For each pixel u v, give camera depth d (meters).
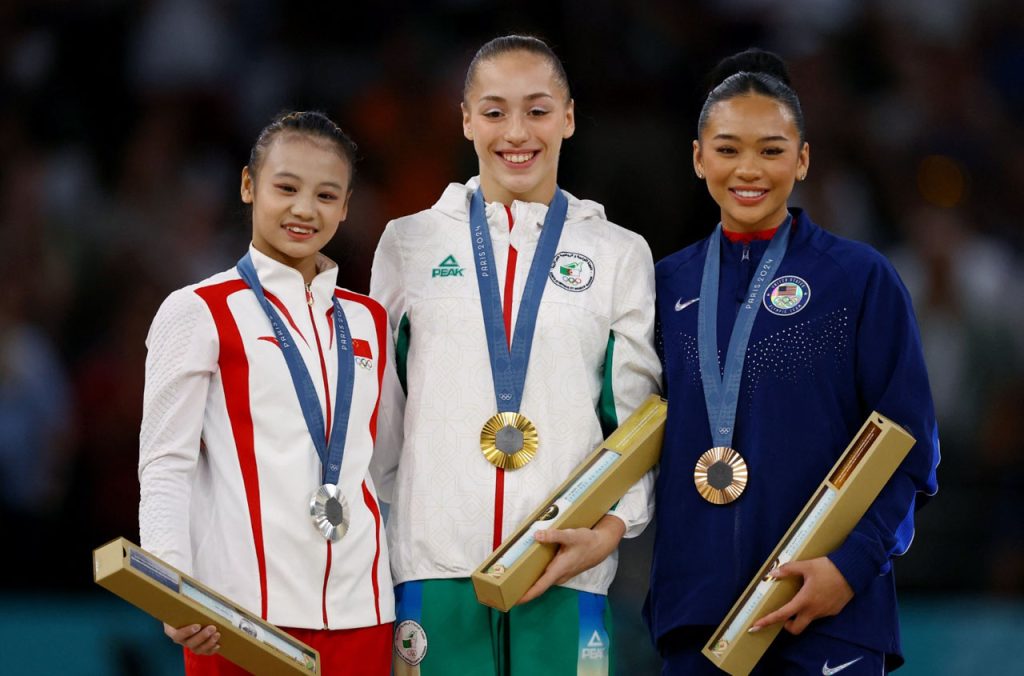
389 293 16.84
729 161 16.02
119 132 36.78
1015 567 29.23
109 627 24.67
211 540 15.01
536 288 16.36
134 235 34.91
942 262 35.25
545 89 16.36
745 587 15.60
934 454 15.75
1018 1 39.81
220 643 13.90
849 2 38.69
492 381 16.09
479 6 37.81
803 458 15.72
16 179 35.28
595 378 16.44
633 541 26.28
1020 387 33.91
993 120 38.28
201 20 37.78
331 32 38.03
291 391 15.27
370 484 15.72
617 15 36.88
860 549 15.07
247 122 37.19
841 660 15.39
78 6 37.72
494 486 15.80
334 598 15.05
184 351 15.05
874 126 37.62
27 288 33.59
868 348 15.80
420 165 36.06
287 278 15.58
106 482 31.77
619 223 34.25
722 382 16.02
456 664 15.65
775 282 16.14
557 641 15.73
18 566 30.67
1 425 31.47
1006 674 24.83
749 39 37.72
